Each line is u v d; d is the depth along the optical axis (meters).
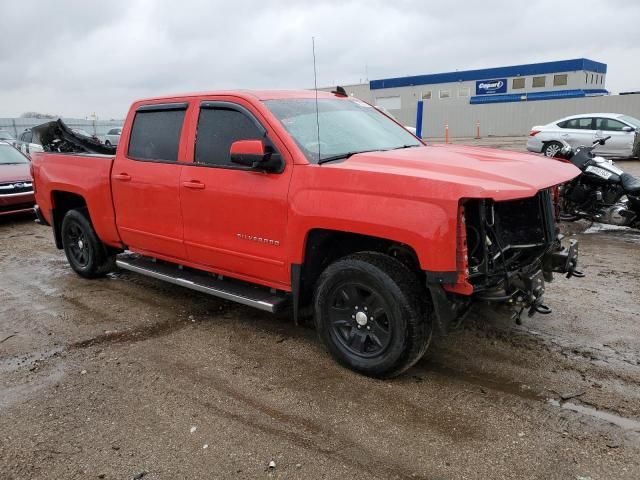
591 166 7.45
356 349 3.75
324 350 4.19
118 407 3.43
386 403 3.39
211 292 4.45
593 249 6.99
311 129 4.13
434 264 3.19
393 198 3.31
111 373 3.89
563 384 3.56
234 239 4.25
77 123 40.84
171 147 4.75
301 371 3.85
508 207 3.73
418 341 3.45
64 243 6.35
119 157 5.25
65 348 4.34
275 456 2.90
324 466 2.81
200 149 4.49
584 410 3.26
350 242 3.96
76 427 3.22
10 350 4.34
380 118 5.07
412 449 2.93
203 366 3.97
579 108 32.09
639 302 5.00
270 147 3.97
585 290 5.36
